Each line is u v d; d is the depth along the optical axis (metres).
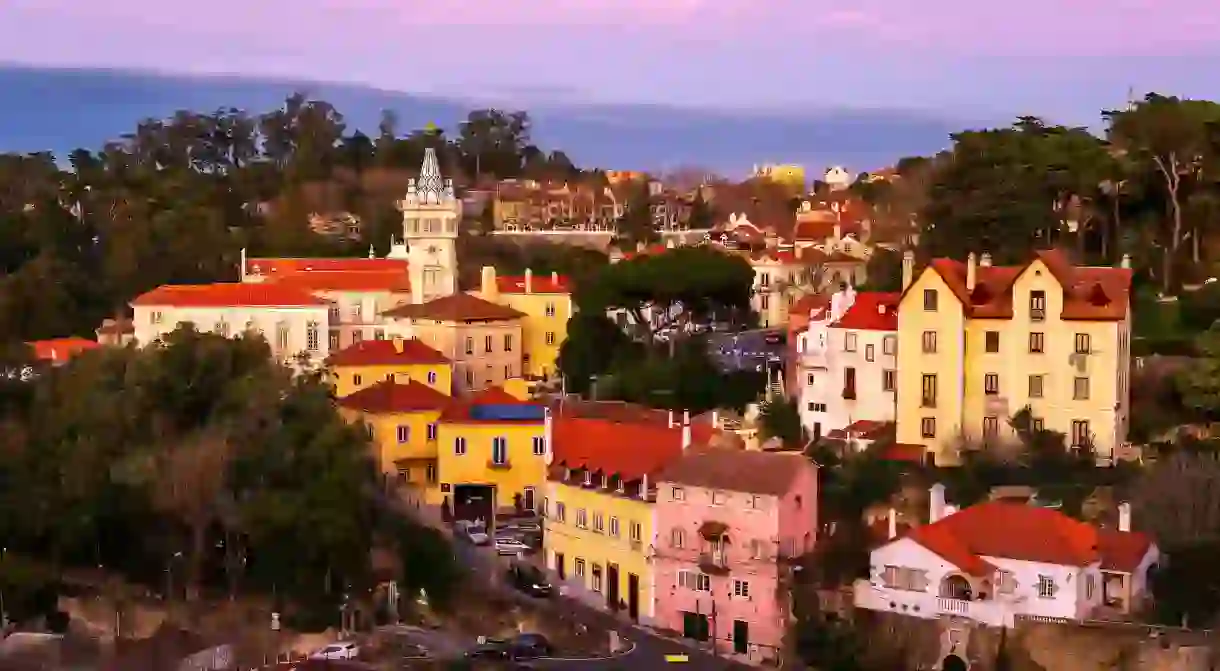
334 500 128.62
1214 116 171.00
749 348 180.62
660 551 127.62
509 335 187.25
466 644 122.00
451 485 151.12
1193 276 167.25
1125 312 133.38
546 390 178.50
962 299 135.62
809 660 117.31
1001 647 112.00
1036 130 180.88
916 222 195.38
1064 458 130.62
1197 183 172.12
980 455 132.75
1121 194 174.50
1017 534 115.75
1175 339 148.88
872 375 142.88
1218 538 115.94
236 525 128.25
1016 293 134.75
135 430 135.50
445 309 185.50
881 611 117.44
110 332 192.62
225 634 124.06
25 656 119.19
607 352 178.75
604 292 179.50
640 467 133.62
